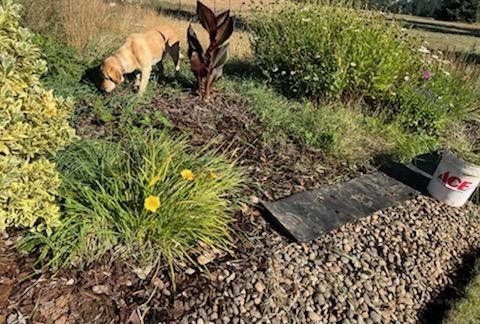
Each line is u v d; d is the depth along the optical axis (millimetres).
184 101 3496
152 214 1938
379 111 4203
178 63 3951
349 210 2686
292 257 2176
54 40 3896
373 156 3480
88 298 1670
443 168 3035
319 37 4137
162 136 2479
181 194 2039
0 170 1495
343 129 3604
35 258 1769
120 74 3041
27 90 1732
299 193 2713
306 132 3381
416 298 2191
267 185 2729
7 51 1600
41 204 1678
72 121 2734
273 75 4449
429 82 4207
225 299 1837
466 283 2371
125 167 2205
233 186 2473
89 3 5016
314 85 4047
